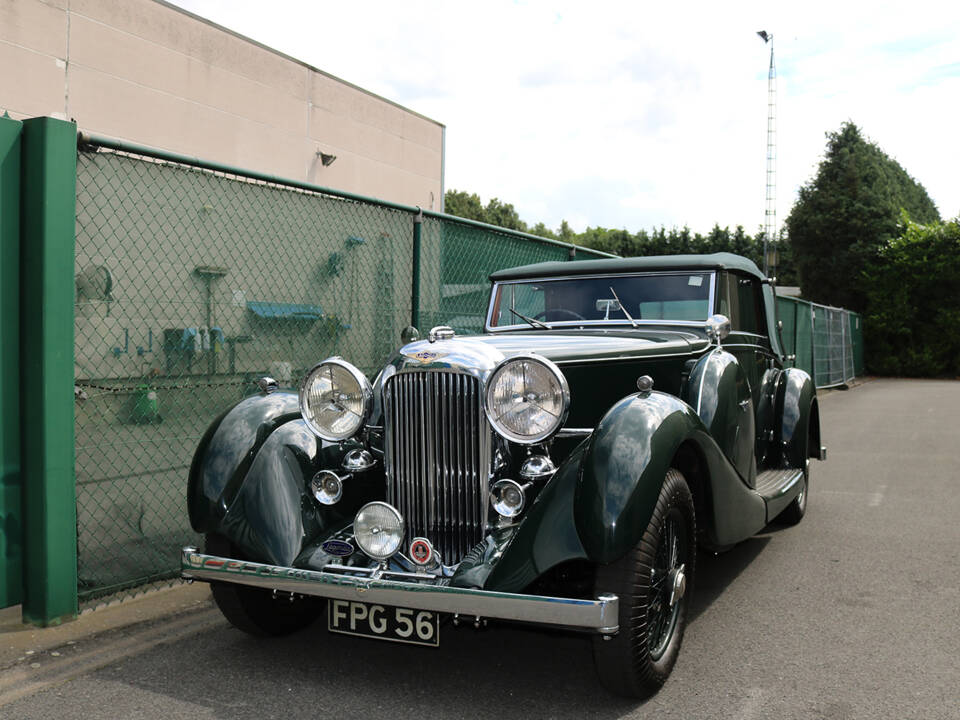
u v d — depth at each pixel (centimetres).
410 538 295
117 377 425
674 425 279
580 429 326
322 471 305
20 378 338
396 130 2097
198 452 317
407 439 295
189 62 1495
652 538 267
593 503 254
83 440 436
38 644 325
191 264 456
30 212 334
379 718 267
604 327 427
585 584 294
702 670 306
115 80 1355
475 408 285
